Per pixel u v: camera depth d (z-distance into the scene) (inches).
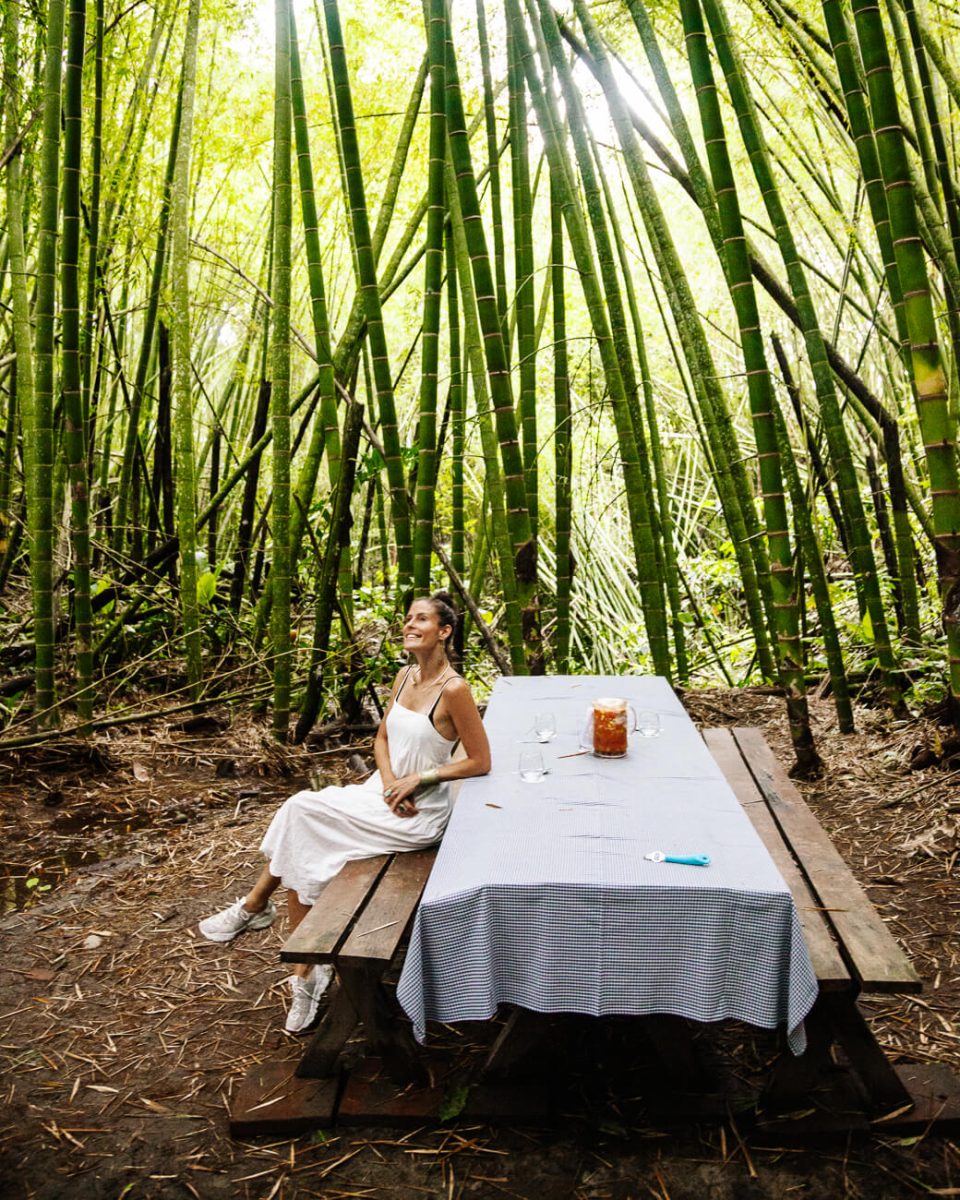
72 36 160.6
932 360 126.0
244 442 313.1
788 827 109.0
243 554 239.8
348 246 295.0
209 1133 86.6
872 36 118.2
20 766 178.7
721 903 76.5
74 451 179.3
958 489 131.0
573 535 297.9
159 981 112.0
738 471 199.5
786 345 306.8
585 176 178.5
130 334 300.5
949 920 118.2
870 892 127.1
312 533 226.2
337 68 161.8
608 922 78.0
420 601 107.9
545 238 346.3
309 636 244.4
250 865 142.9
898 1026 97.6
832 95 178.9
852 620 227.8
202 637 243.8
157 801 171.0
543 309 232.4
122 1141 85.8
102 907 130.4
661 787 100.3
